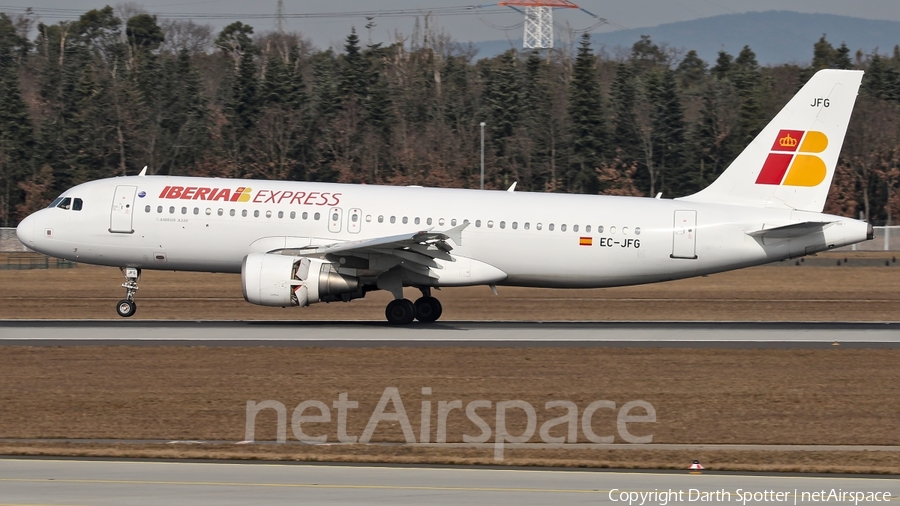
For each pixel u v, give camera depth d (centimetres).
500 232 14450
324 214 14312
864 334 13900
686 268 14750
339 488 6456
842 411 9188
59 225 14600
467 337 13075
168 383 9862
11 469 6888
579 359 11469
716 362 11406
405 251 13775
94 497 6162
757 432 8475
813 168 14812
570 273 14675
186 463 7119
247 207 14375
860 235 14562
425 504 6106
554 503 6212
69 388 9644
